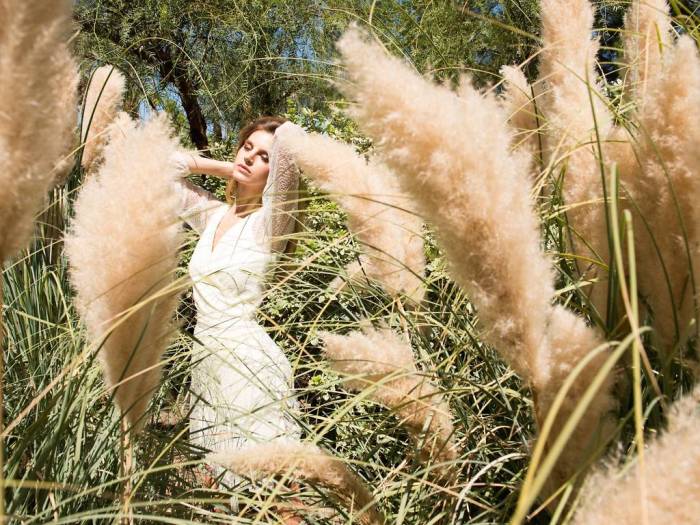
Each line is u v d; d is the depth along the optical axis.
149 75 7.28
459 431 1.79
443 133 0.95
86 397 1.65
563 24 1.62
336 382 1.64
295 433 1.91
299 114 6.29
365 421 2.03
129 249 1.29
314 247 2.14
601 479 0.84
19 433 1.86
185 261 3.42
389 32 2.34
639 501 0.68
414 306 1.86
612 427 1.13
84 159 2.45
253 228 2.92
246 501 1.41
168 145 1.34
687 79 1.14
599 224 1.36
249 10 7.61
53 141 1.09
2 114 1.02
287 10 7.34
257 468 1.30
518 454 1.50
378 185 1.78
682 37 1.18
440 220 1.01
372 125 0.97
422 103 0.95
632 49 1.67
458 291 1.85
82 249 1.31
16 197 1.07
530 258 1.03
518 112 1.82
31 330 2.30
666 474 0.68
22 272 2.38
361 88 0.96
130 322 1.33
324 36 6.98
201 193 3.65
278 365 2.25
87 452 1.69
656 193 1.21
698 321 1.20
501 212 0.99
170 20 7.32
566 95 1.59
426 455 1.61
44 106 1.05
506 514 1.46
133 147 1.32
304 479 1.45
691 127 1.14
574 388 1.05
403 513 1.53
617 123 1.65
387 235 1.80
